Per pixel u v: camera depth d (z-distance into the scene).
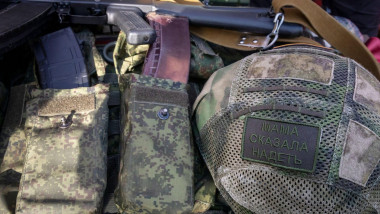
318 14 1.45
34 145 1.08
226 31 1.53
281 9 1.47
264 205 0.93
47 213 1.00
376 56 1.89
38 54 1.35
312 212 0.89
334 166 0.87
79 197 1.02
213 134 1.04
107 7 1.43
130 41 1.15
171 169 1.04
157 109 1.12
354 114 0.90
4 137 1.19
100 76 1.37
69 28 1.41
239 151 0.96
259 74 1.02
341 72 0.97
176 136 1.09
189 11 1.46
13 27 1.21
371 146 0.90
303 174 0.88
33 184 1.03
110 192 1.15
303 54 1.02
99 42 1.58
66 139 1.09
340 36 1.47
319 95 0.92
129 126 1.08
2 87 1.31
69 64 1.33
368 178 0.89
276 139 0.90
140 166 1.02
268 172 0.91
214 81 1.15
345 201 0.88
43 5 1.40
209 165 1.05
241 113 0.97
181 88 1.20
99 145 1.09
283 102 0.92
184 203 1.02
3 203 1.03
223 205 1.21
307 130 0.88
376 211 0.93
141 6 1.45
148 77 1.18
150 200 0.99
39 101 1.17
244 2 1.67
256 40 1.50
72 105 1.16
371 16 1.94
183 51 1.34
